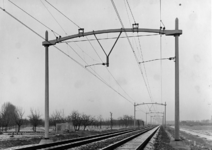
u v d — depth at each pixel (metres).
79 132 47.09
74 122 59.16
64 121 69.94
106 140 26.83
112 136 34.34
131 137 28.98
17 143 22.77
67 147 17.92
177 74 20.14
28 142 23.91
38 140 26.36
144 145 22.41
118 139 28.53
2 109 79.81
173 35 20.03
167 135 46.31
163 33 19.78
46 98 20.77
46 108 20.64
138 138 30.58
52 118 73.19
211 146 31.22
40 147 17.25
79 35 19.91
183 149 19.55
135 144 22.14
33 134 43.12
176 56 20.19
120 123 117.06
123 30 19.38
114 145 18.81
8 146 20.36
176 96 20.12
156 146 22.77
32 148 16.05
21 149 14.73
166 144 25.09
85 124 60.47
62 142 21.12
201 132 82.88
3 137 33.75
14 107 82.44
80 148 18.05
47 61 21.11
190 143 29.77
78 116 60.91
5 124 61.53
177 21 19.94
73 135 36.38
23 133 46.78
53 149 15.82
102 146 19.83
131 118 133.62
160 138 35.84
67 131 49.56
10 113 73.81
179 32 19.72
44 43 20.84
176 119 20.09
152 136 38.97
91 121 72.94
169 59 20.42
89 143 22.78
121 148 18.69
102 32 19.42
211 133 77.62
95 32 19.62
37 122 58.25
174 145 19.86
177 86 20.12
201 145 31.36
